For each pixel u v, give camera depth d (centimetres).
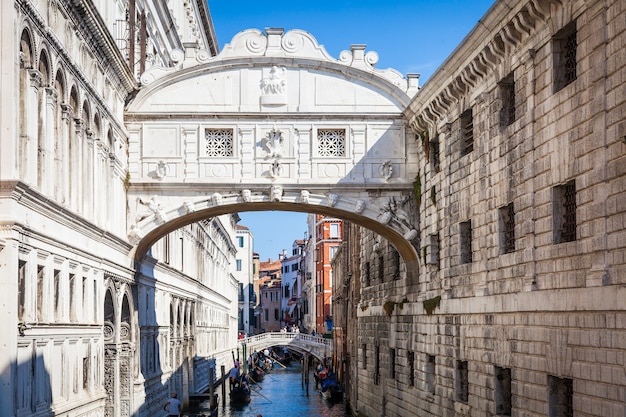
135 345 3089
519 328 2061
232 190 3011
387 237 3198
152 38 3759
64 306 2062
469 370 2439
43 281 1894
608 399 1622
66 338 2061
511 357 2105
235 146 3017
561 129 1852
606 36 1661
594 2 1706
